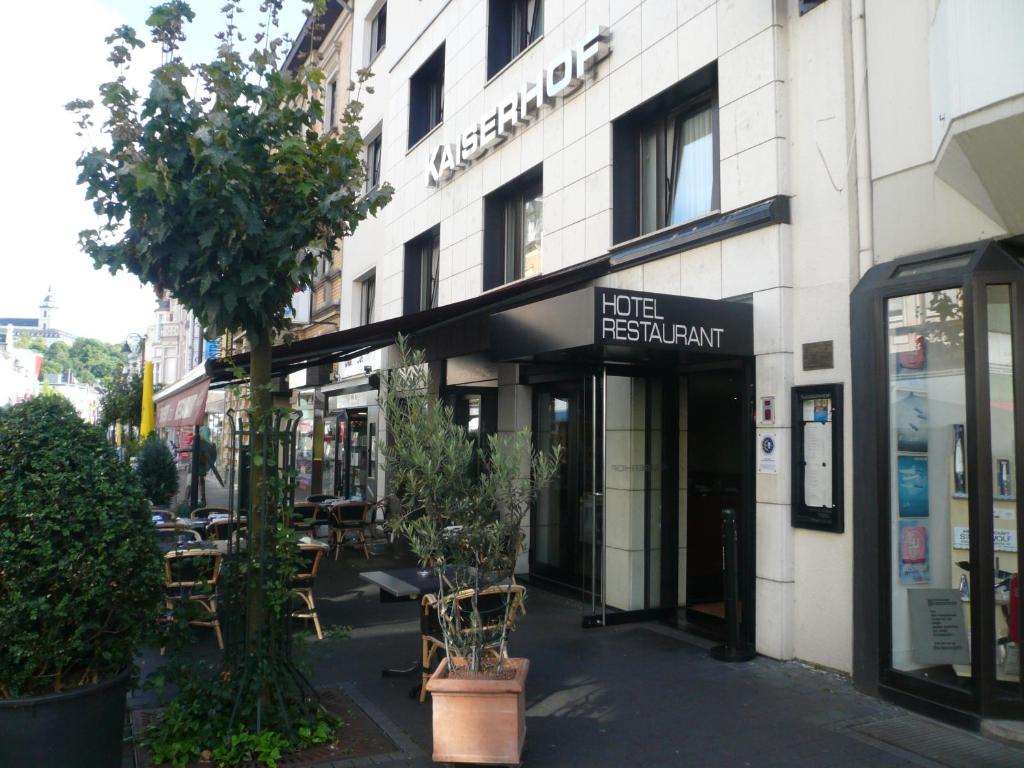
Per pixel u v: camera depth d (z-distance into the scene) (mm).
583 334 6105
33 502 3723
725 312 6559
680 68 7656
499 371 10609
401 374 4730
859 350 5746
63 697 3740
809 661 6188
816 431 6160
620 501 7957
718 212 7113
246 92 4766
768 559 6445
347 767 4406
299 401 21000
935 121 5098
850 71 6113
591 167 8930
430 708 5379
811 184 6355
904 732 4906
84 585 3764
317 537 13820
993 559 4949
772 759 4531
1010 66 4332
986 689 4883
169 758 4418
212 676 4855
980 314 5008
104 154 4500
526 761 4520
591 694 5660
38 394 4336
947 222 5371
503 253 11344
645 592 7973
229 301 4648
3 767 3645
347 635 5473
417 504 4645
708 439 8906
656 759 4543
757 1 6797
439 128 12914
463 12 12266
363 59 17594
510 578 4863
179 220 4531
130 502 4035
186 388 11617
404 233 14234
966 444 5062
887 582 5469
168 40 4816
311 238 4957
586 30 9109
